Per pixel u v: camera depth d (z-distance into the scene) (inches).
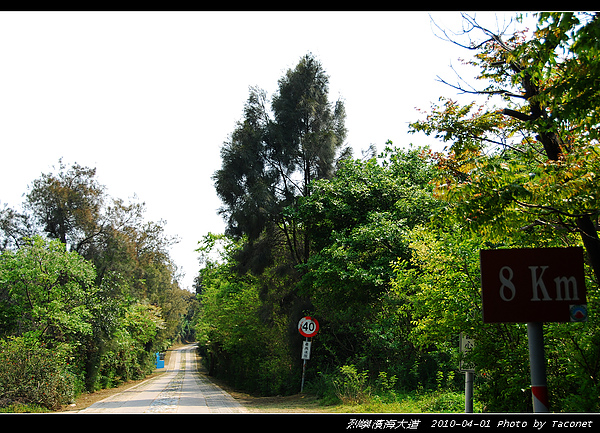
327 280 834.8
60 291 901.8
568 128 292.7
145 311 1984.5
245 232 1041.5
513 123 319.3
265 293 1098.1
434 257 380.2
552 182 244.2
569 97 239.0
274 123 1091.3
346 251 792.3
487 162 272.1
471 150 313.9
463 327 357.4
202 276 1612.9
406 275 468.8
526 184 248.5
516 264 205.9
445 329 378.0
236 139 1071.6
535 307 202.2
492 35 310.2
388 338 699.4
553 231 303.3
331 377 736.3
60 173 1239.5
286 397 799.7
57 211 1206.3
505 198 244.2
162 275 2362.2
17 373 666.8
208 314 1836.9
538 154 325.1
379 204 894.4
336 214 898.7
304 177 1100.5
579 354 281.1
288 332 993.5
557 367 310.7
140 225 1395.2
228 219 1072.8
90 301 1027.9
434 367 671.1
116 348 1219.2
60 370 745.0
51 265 895.7
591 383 267.6
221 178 1035.9
